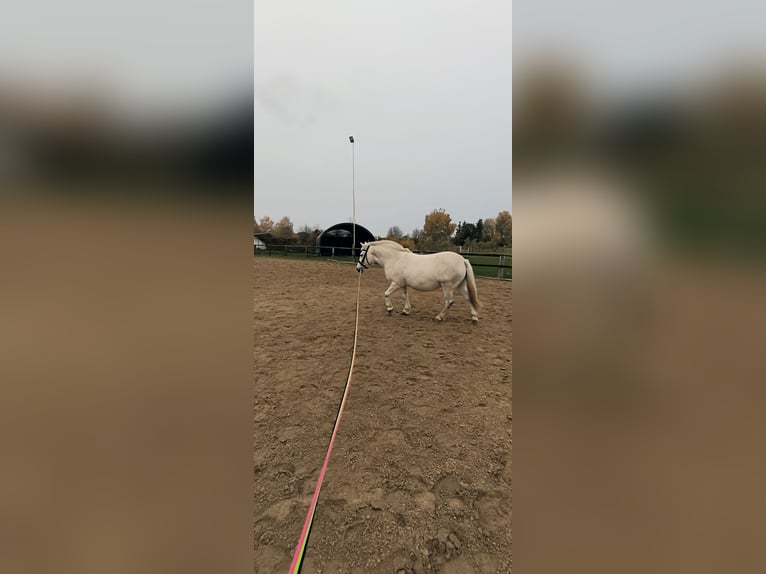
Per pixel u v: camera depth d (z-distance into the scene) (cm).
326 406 222
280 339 370
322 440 184
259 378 267
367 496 144
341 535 125
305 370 284
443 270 421
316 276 884
